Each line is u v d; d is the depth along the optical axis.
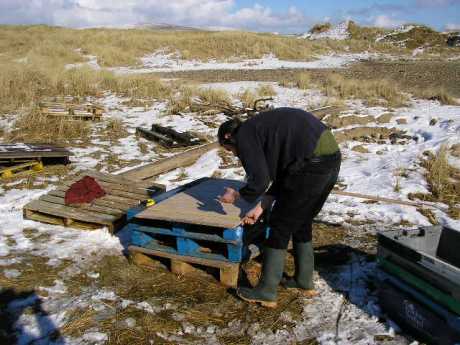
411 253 3.54
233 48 30.36
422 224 5.78
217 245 4.55
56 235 5.29
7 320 3.72
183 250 4.33
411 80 20.38
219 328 3.67
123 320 3.72
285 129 3.43
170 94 14.92
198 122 11.73
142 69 24.47
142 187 6.44
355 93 15.70
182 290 4.16
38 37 33.69
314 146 3.39
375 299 4.04
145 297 4.05
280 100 14.52
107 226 5.36
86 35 33.97
